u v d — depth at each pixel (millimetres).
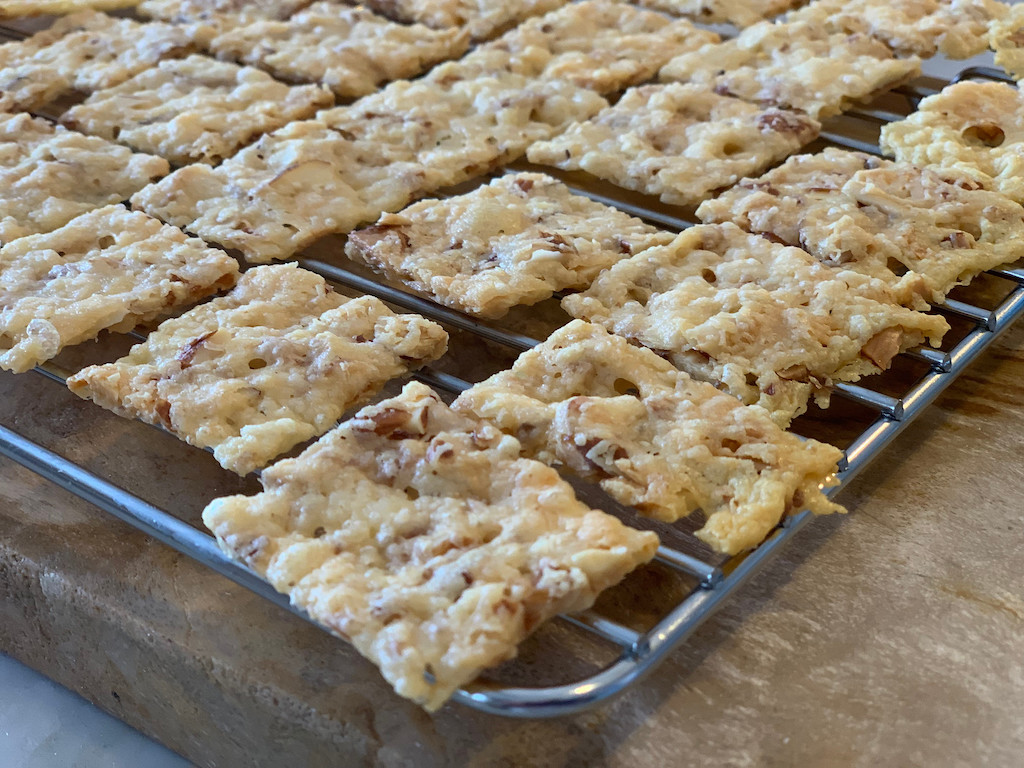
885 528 183
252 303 192
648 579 174
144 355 184
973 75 273
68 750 183
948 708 156
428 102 260
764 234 209
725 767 151
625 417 165
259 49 287
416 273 201
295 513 151
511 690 133
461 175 239
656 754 153
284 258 216
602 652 166
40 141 247
